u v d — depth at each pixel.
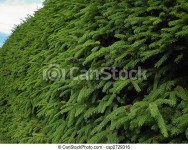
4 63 8.34
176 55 2.75
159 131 2.59
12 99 6.82
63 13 4.49
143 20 2.77
